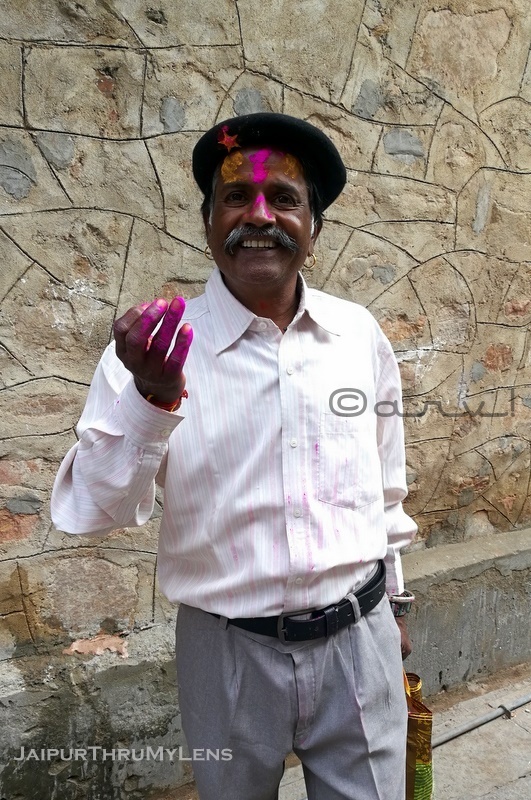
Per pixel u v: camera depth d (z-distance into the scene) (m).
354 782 1.22
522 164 2.39
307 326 1.25
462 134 2.25
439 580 2.43
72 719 1.84
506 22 2.24
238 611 1.14
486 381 2.52
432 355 2.37
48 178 1.67
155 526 1.97
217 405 1.15
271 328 1.19
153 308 0.86
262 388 1.16
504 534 2.74
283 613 1.14
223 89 1.85
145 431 0.99
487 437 2.58
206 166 1.26
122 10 1.68
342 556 1.16
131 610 1.96
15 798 1.80
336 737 1.21
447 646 2.52
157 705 1.95
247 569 1.13
